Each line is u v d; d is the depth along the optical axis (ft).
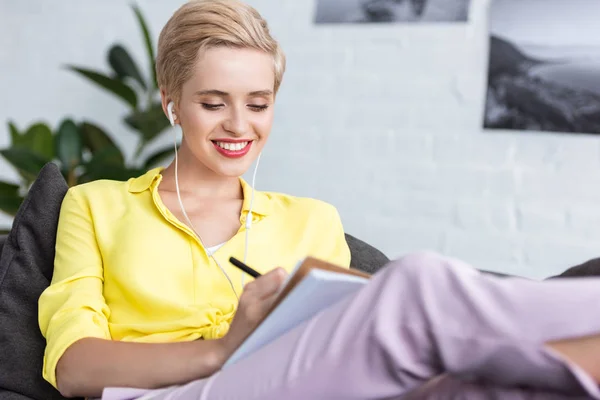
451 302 2.78
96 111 11.32
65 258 4.57
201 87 4.45
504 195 9.01
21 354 4.39
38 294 4.59
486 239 9.09
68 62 11.44
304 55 10.01
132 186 4.80
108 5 11.21
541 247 8.84
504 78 8.98
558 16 8.70
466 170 9.20
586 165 8.64
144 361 3.80
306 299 3.27
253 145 4.67
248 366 3.19
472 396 2.91
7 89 11.75
